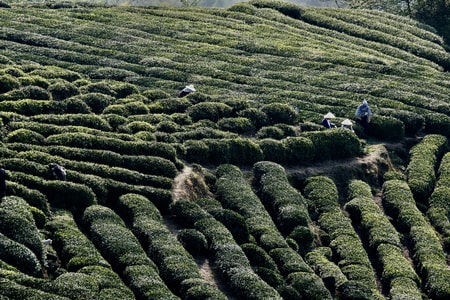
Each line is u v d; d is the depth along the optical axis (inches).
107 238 3560.5
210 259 3747.5
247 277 3508.9
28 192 3703.3
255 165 4763.8
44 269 3324.3
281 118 5403.5
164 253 3548.2
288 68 6609.3
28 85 5098.4
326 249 4153.5
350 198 4761.3
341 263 4028.1
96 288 3107.8
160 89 5792.3
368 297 3673.7
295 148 5000.0
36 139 4311.0
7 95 4835.1
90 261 3331.7
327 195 4628.4
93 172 4121.6
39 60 6117.1
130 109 5118.1
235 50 6948.8
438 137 5679.1
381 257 4128.9
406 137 5703.7
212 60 6628.9
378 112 5792.3
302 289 3612.2
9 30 6727.4
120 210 3956.7
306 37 7746.1
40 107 4778.5
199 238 3764.8
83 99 5088.6
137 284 3250.5
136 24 7426.2
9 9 7603.4
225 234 3850.9
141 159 4357.8
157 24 7509.8
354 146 5216.5
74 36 6845.5
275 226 4165.8
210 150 4736.7
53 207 3809.1
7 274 3024.1
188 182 4345.5
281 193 4446.4
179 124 5078.7
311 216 4473.4
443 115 5841.5
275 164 4776.1
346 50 7416.3
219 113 5290.4
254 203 4284.0
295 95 5964.6
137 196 4018.2
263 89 6018.7
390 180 5044.3
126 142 4485.7
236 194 4328.3
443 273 3991.1
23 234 3353.8
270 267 3764.8
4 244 3208.7
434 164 5359.3
